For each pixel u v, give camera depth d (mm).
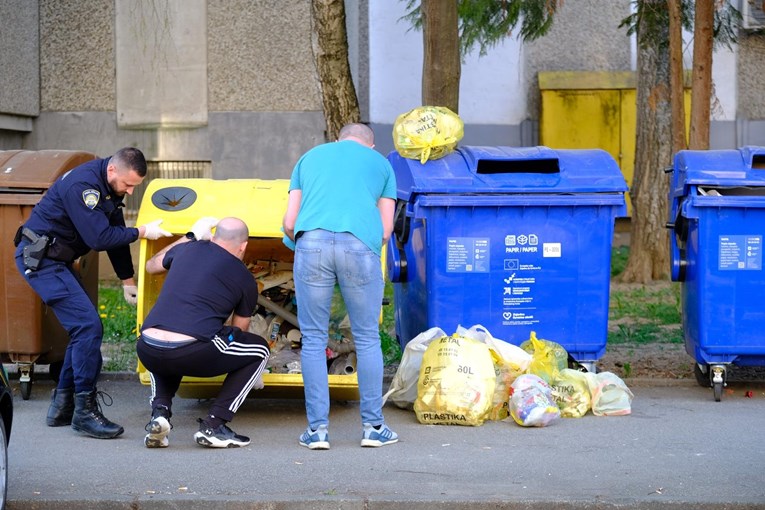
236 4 21219
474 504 7070
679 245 11250
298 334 10367
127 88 21562
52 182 10406
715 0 15164
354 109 14164
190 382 9766
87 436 9062
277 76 21312
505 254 10250
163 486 7484
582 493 7293
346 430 9430
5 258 10383
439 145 10430
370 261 8508
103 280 20656
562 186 10211
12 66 20688
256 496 7195
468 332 9898
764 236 10469
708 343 10547
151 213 9602
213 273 8508
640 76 20000
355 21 23406
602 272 10336
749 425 9625
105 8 21438
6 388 6816
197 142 21562
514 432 9258
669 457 8359
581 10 24125
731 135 24047
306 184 8625
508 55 24219
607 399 10008
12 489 7387
